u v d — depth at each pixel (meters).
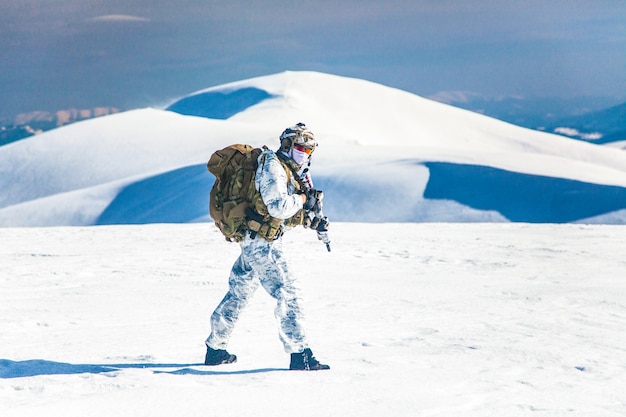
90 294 14.62
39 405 6.00
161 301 13.67
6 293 14.80
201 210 145.62
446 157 157.75
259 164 7.83
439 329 10.74
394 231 35.38
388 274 18.84
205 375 7.38
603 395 6.81
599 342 9.84
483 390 6.81
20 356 8.45
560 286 16.55
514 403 6.32
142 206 159.00
